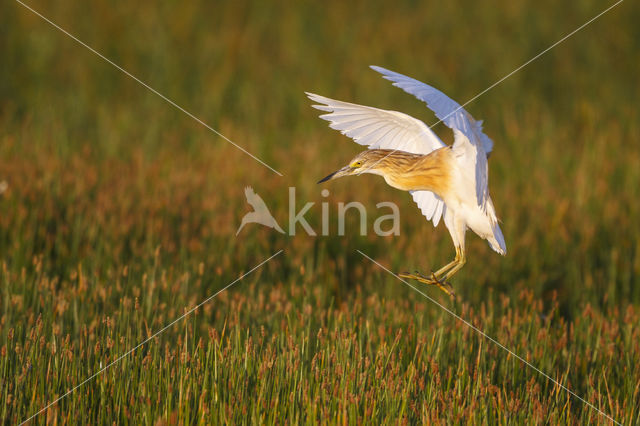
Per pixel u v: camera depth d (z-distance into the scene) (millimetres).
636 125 24344
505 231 15734
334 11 36125
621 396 9742
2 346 9570
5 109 23531
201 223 15438
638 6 36281
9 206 14625
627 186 18094
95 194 15953
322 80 28297
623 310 12555
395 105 26344
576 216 16328
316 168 17844
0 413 8383
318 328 10844
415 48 32156
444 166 9547
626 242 15477
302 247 14367
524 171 19219
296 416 8172
